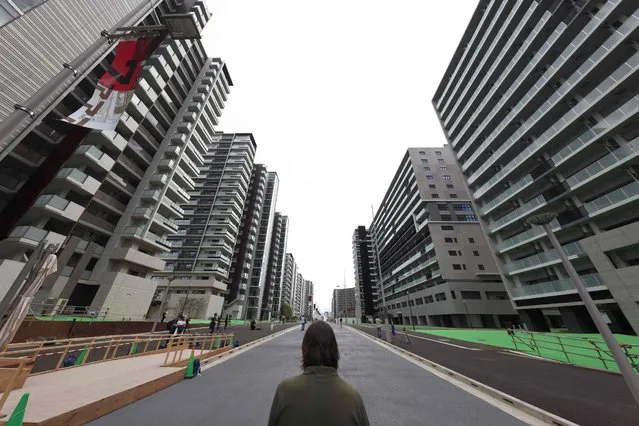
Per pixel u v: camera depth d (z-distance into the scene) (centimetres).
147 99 2805
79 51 1119
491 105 3130
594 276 1850
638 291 1589
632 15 1734
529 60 2625
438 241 4206
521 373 745
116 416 407
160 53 2916
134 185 2941
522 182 2634
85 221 2364
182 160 3419
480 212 3331
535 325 2553
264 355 1034
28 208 1748
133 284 2527
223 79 4331
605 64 1939
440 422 410
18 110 384
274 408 124
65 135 2062
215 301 4641
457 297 3716
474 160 3378
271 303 7919
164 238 3200
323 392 123
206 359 848
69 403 391
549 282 2297
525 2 2592
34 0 947
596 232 2017
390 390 586
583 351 1242
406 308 5547
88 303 2273
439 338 1909
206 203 5628
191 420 398
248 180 6694
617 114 1814
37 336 1193
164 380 573
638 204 1784
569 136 2275
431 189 4844
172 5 2752
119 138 2420
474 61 3422
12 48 905
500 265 2956
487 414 445
